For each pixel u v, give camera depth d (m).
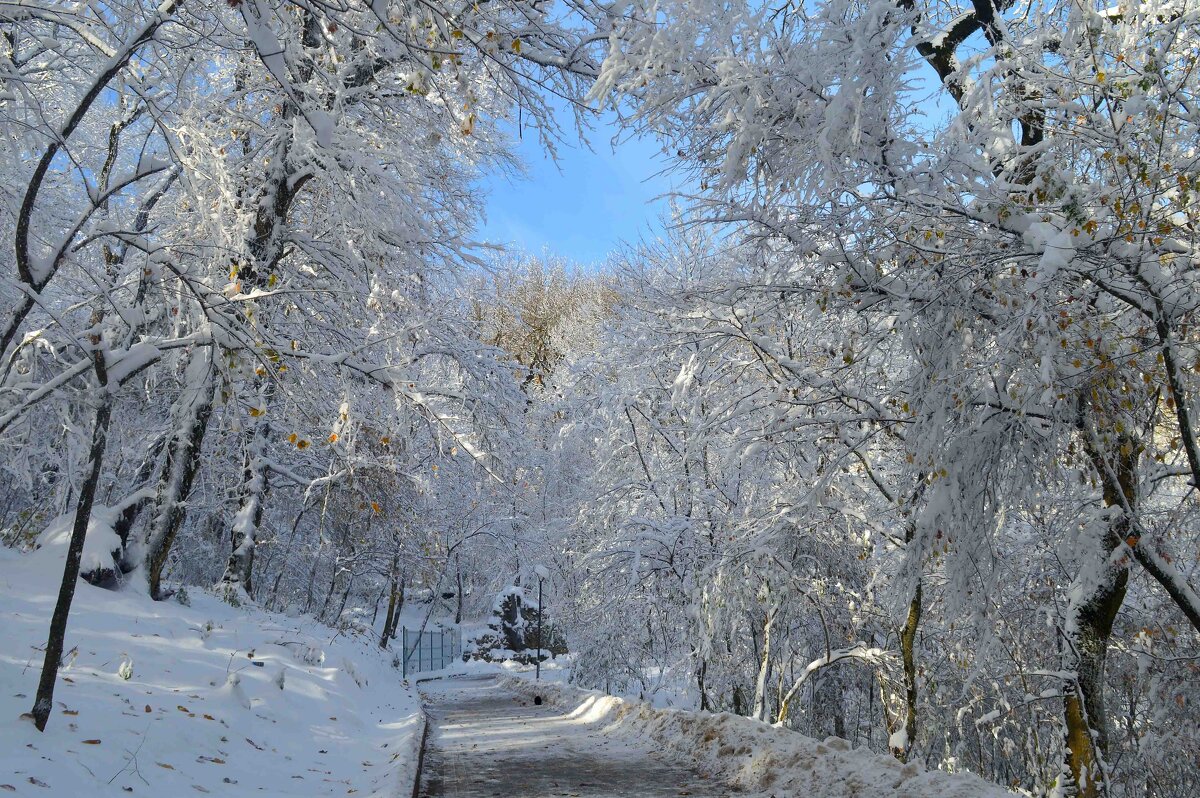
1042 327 6.75
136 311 7.27
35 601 11.66
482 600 50.78
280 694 11.77
